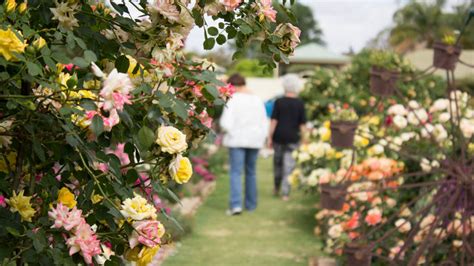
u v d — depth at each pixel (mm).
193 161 12227
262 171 14484
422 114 6695
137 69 2328
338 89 11555
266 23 2490
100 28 2270
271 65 2590
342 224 6270
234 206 9273
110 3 2336
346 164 7289
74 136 2105
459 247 5812
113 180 2229
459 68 17891
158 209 2385
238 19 2438
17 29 2111
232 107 9156
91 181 2162
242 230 8336
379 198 6430
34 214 2178
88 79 2129
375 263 6090
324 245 6992
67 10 2133
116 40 2330
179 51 2430
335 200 5816
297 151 8328
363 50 12023
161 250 6848
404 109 6723
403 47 25766
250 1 2480
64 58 2021
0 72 2029
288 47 2543
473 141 6344
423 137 6578
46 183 2158
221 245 7496
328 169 7676
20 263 2170
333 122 5852
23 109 2137
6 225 2064
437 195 5613
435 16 25047
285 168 10500
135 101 2211
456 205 5574
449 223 5762
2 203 2129
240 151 9250
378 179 6445
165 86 2354
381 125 7461
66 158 2219
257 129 9258
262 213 9453
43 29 2199
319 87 11891
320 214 6992
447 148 6457
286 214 9383
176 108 2172
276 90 25609
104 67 2408
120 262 2244
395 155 7043
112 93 1958
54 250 2051
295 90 10445
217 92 2320
